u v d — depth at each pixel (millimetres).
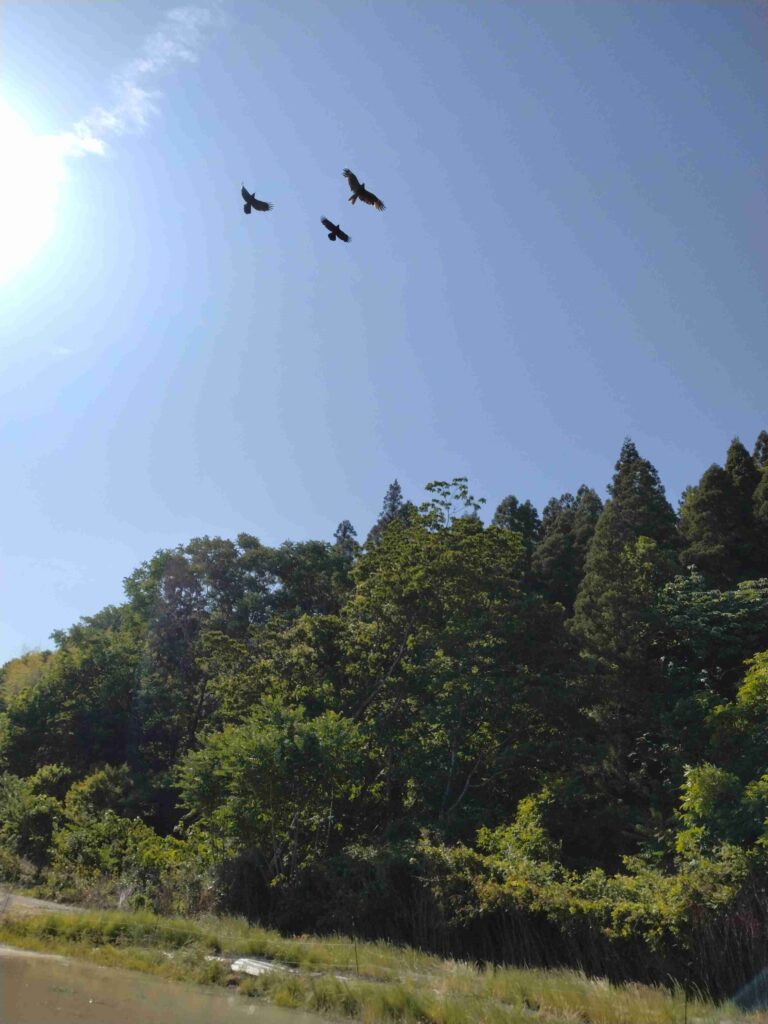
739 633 37250
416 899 17562
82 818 28297
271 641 38219
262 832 21859
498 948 15766
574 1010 11281
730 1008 11898
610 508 50844
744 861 14586
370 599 36438
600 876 16672
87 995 10539
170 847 25375
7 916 15750
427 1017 10516
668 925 13789
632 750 35281
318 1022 10250
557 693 32375
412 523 37625
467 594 34844
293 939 16703
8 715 51281
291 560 57688
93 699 51000
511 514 68500
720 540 45281
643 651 37531
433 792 31688
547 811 28438
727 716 26125
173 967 12750
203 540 57094
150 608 56656
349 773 23562
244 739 22109
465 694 32625
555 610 35406
